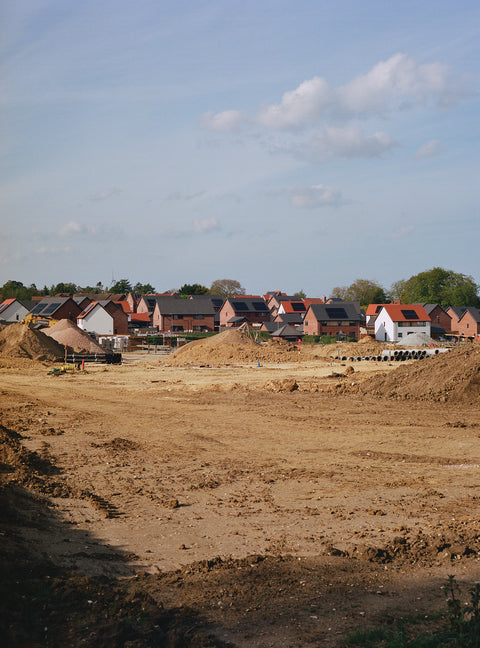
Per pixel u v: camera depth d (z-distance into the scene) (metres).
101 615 7.34
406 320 98.75
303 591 8.55
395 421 23.23
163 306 114.94
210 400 29.59
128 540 10.82
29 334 56.06
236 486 14.74
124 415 25.28
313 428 22.28
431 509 12.68
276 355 55.84
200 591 8.50
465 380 27.05
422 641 6.57
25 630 6.66
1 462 15.09
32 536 10.15
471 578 9.06
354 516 12.30
